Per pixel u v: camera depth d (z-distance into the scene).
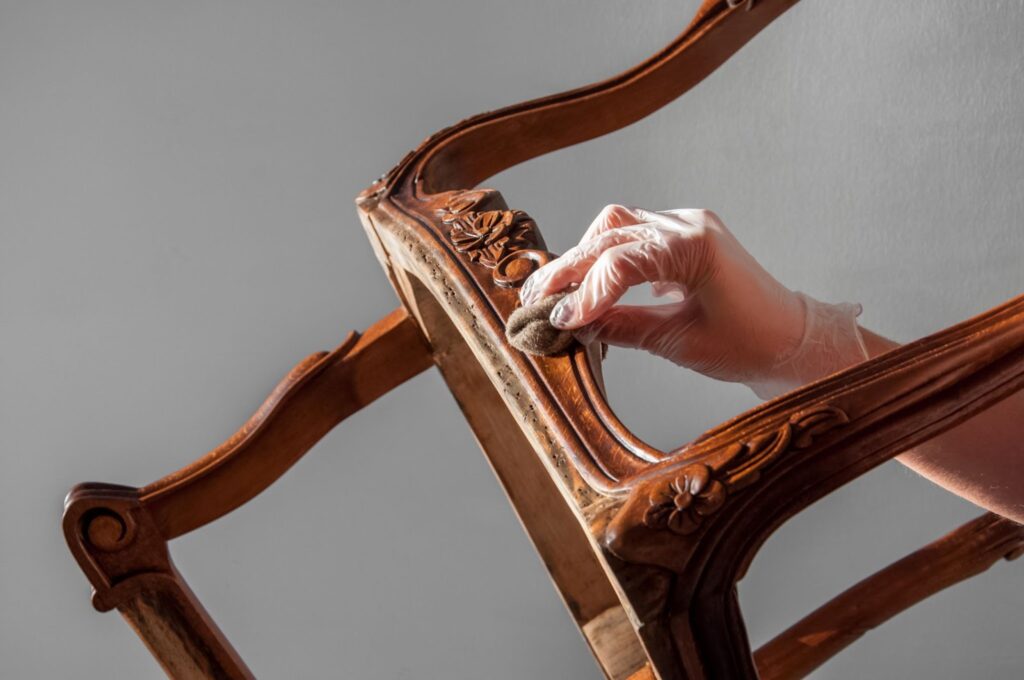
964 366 0.50
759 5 1.09
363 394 0.96
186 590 0.85
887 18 1.62
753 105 1.70
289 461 0.92
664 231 0.68
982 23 1.59
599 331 0.69
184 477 0.85
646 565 0.48
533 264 0.68
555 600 1.69
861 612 0.97
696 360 0.75
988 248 1.60
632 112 1.11
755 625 1.55
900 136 1.64
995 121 1.60
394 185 0.92
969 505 1.55
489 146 1.05
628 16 1.85
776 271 1.69
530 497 1.02
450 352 0.97
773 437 0.49
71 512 0.80
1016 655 1.42
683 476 0.49
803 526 1.58
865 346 0.84
